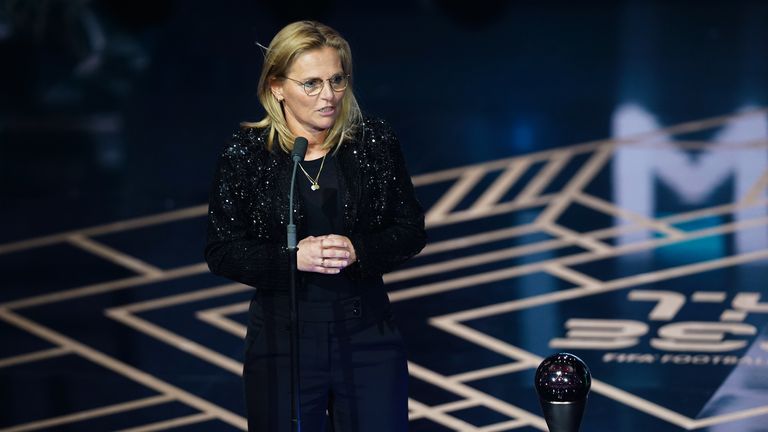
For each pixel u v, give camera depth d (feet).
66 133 125.70
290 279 38.47
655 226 91.91
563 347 72.23
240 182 40.24
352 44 160.76
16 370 72.95
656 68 141.08
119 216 100.78
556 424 38.45
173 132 124.77
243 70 148.66
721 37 154.61
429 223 94.99
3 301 83.87
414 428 63.00
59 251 93.40
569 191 100.68
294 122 40.45
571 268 84.69
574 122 120.88
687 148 110.63
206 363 73.20
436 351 72.74
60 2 162.61
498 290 81.66
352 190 40.37
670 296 79.15
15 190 108.27
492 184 103.40
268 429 40.83
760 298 78.13
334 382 40.73
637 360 69.87
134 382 70.90
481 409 65.05
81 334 78.02
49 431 65.00
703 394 65.16
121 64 152.25
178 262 90.07
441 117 125.08
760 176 101.96
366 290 40.73
